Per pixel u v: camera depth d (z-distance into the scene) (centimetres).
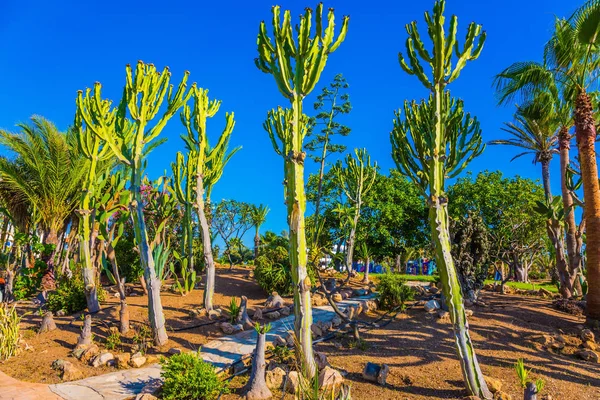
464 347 610
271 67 728
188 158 1348
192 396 613
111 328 954
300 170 714
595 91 1266
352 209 1786
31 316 1180
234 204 2425
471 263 1244
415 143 687
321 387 621
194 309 1135
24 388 671
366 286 1636
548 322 1033
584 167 1071
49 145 1697
